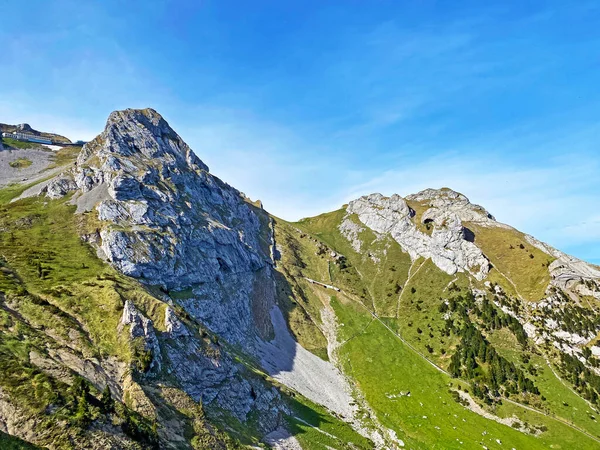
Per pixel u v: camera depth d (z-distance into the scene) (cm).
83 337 8094
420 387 16388
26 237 12369
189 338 10306
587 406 15025
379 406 14900
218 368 10412
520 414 14750
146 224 14512
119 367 7931
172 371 9006
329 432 11594
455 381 16725
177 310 11506
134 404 7094
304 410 12238
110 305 9388
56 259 11269
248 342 15262
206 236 17175
